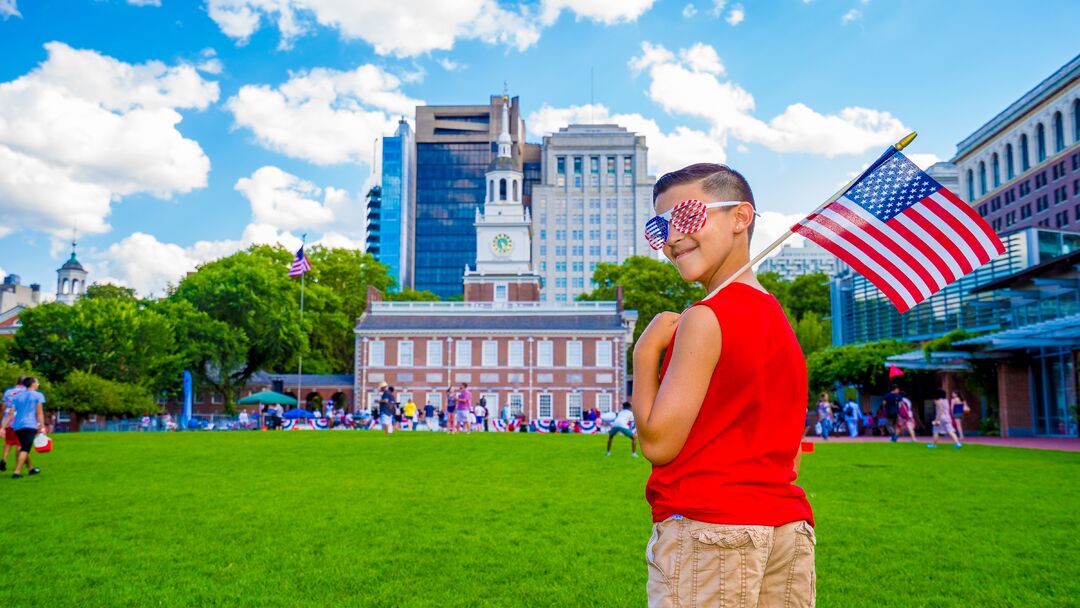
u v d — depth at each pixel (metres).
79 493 12.91
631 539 9.03
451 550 8.45
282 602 6.51
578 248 197.00
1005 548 8.47
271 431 39.97
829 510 11.07
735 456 2.51
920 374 49.41
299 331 68.06
